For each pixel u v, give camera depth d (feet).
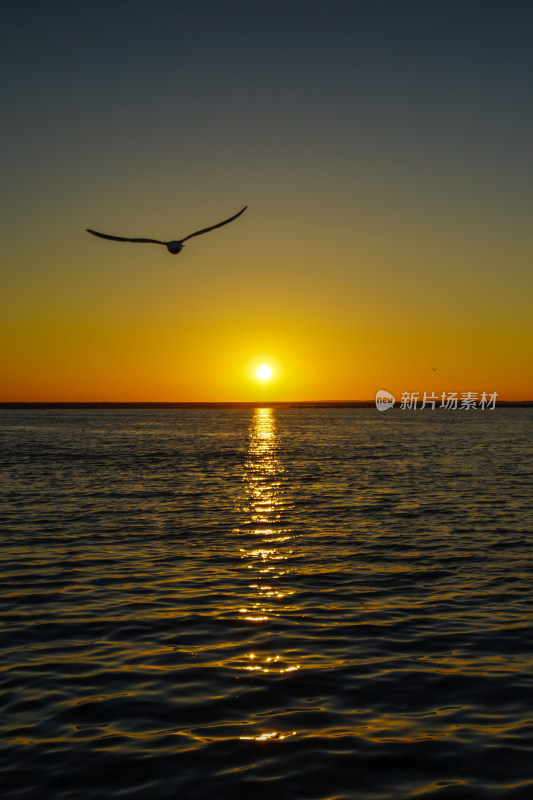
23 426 538.06
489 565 68.18
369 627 48.91
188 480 146.51
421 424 563.07
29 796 27.27
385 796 27.30
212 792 27.61
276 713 34.73
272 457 213.25
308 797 27.25
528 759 29.89
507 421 635.66
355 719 34.01
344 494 122.93
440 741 31.60
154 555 72.90
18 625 49.34
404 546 77.71
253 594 57.93
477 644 45.03
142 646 44.96
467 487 132.05
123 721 33.81
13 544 78.13
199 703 35.96
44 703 35.91
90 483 139.74
